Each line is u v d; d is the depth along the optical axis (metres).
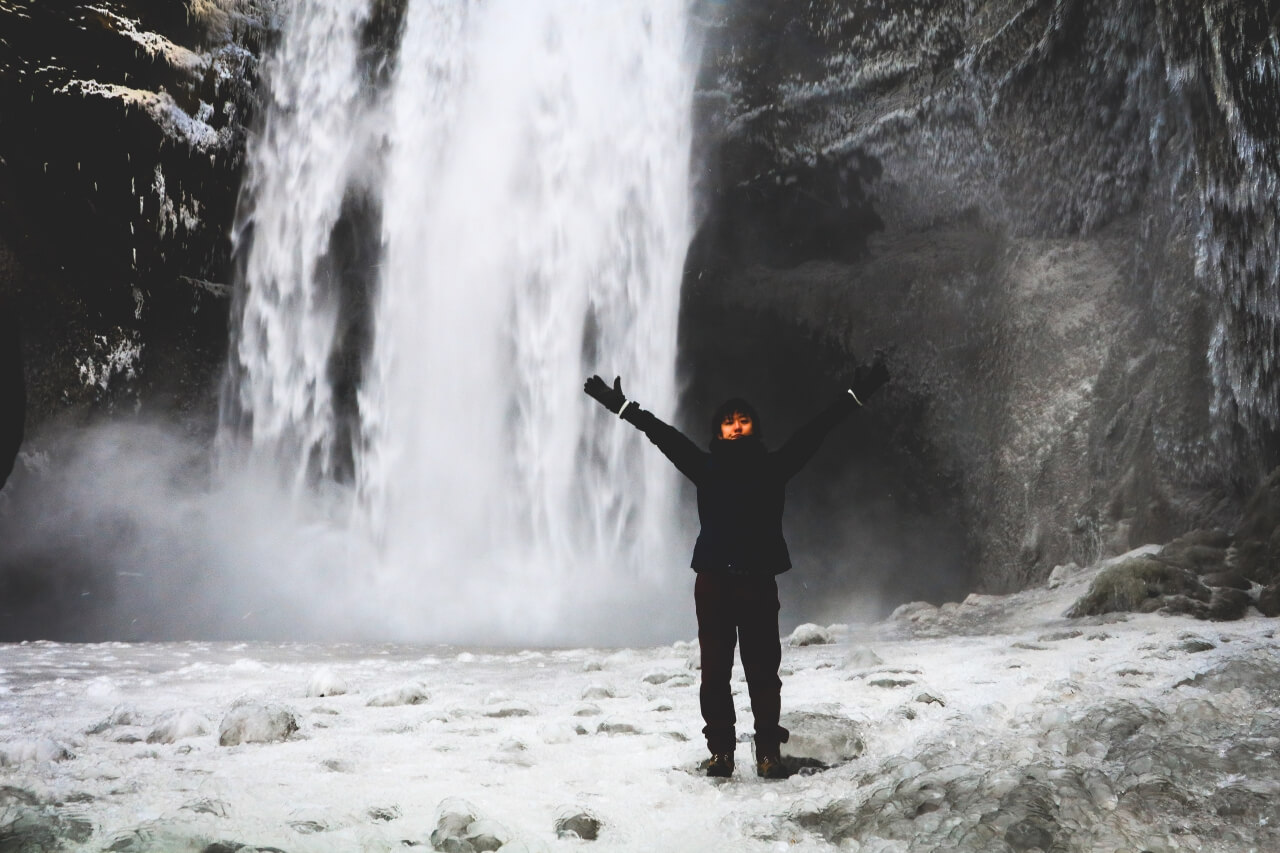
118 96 16.45
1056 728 3.48
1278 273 9.82
